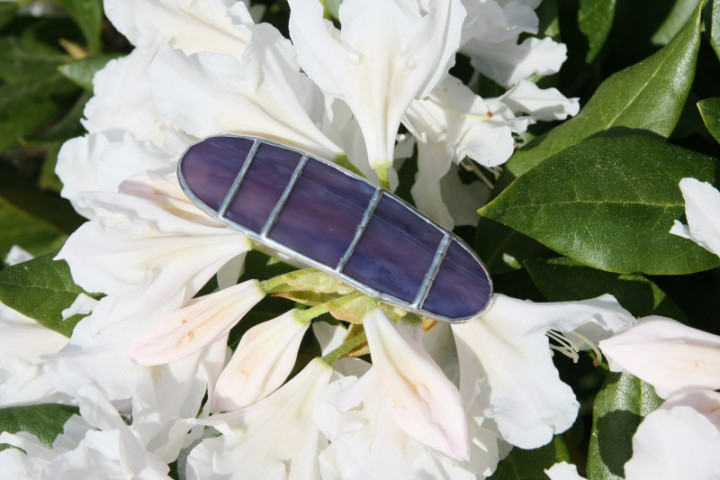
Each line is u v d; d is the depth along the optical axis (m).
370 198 0.49
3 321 0.58
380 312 0.49
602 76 0.64
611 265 0.53
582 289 0.55
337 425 0.50
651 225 0.53
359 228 0.49
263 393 0.52
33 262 0.57
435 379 0.47
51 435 0.58
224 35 0.55
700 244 0.50
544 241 0.53
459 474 0.50
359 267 0.49
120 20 0.55
